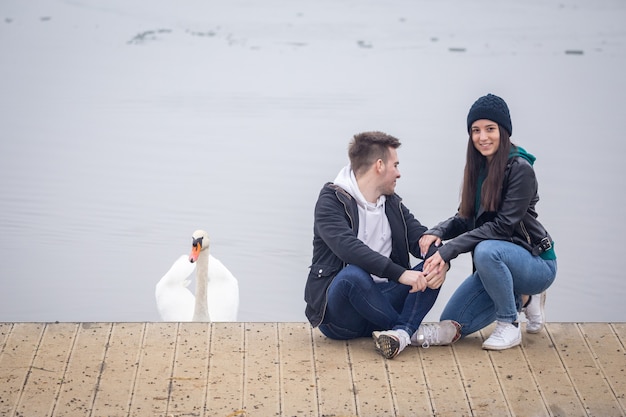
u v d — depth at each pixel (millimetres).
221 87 19812
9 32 24016
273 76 20672
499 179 5871
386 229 6156
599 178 14273
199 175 14562
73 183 14148
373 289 5930
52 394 5523
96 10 26172
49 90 19578
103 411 5391
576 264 11461
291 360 5988
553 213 13000
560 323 6578
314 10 26438
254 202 13422
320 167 14875
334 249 5902
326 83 20062
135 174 14602
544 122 17266
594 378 5816
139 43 23578
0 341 6086
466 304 6191
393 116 17531
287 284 11000
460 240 5914
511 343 6121
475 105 5918
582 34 24406
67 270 11125
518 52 22844
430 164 14695
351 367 5914
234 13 26344
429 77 20578
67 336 6195
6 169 14734
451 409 5492
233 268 11352
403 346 5973
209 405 5484
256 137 16391
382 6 26938
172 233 12383
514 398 5598
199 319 9484
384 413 5441
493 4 27312
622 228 12406
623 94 19312
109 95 19234
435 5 27000
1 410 5348
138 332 6285
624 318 10234
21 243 11961
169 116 17734
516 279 6004
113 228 12484
